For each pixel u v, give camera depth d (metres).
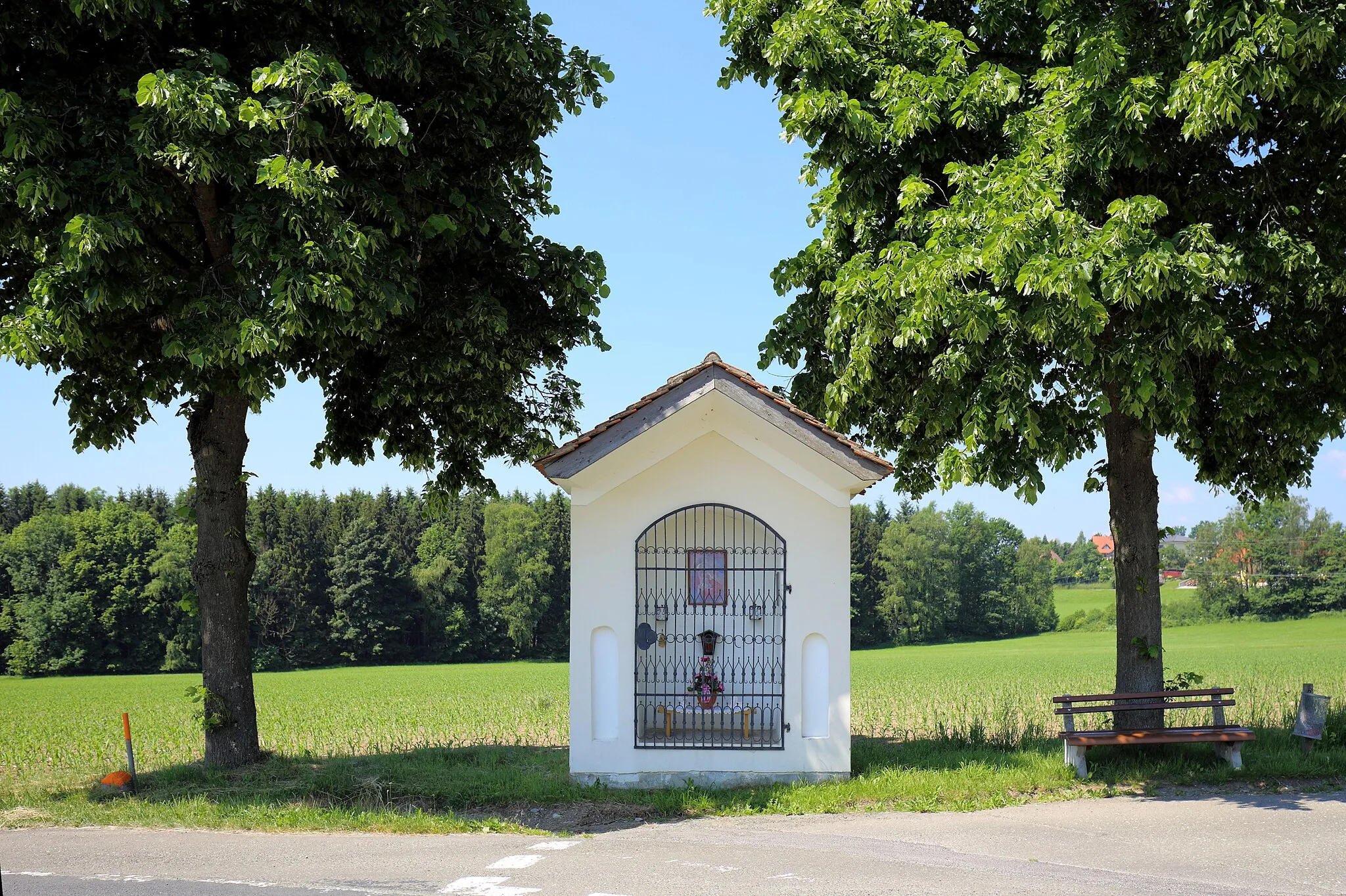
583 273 15.37
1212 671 36.97
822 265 15.68
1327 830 9.79
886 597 91.25
